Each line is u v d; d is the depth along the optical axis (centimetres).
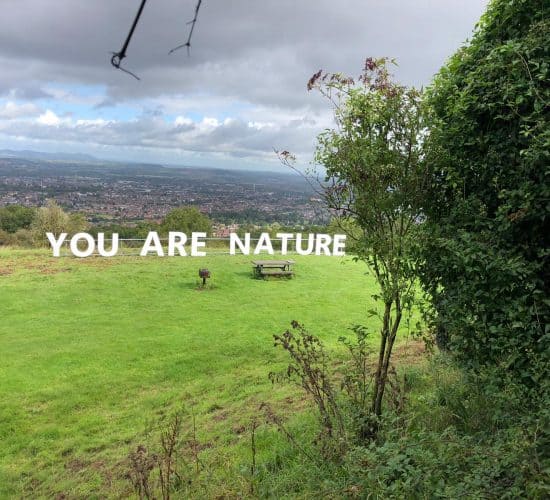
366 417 382
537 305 348
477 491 236
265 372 790
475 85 379
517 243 370
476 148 403
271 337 992
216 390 724
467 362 402
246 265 1770
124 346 927
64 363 835
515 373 346
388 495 269
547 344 328
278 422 429
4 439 582
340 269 1789
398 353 810
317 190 421
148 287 1421
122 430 602
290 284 1523
